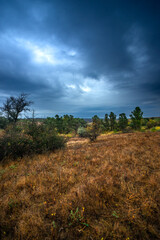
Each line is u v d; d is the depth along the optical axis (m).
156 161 4.70
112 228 1.82
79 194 2.63
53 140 7.80
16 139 6.09
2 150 5.61
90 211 2.20
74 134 29.95
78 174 3.97
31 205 2.46
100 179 3.43
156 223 1.90
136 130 27.75
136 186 2.97
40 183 3.27
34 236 1.75
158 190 2.66
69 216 2.08
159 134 13.08
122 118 36.56
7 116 17.80
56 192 2.86
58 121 36.75
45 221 2.01
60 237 1.71
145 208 2.12
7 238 1.76
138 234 1.73
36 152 6.85
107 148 7.85
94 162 5.18
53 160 5.64
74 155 6.49
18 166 4.87
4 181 3.59
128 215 2.02
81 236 1.77
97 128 14.12
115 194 2.68
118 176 3.64
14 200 2.53
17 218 2.10
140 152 6.17
